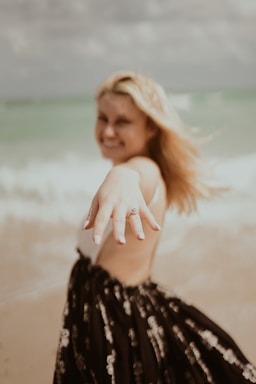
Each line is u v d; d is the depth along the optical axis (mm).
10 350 3902
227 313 4434
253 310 4449
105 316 1960
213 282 5051
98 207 1662
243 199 8008
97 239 1544
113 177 1733
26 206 8016
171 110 2154
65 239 6348
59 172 11305
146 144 2186
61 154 14562
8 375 3590
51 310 4512
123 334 1948
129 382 1908
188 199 2287
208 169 2262
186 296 4750
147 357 1941
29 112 37531
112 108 2146
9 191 9156
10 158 14062
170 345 2018
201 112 33219
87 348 1945
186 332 2070
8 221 7148
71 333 2018
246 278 5082
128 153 2180
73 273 2111
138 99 2092
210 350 2066
